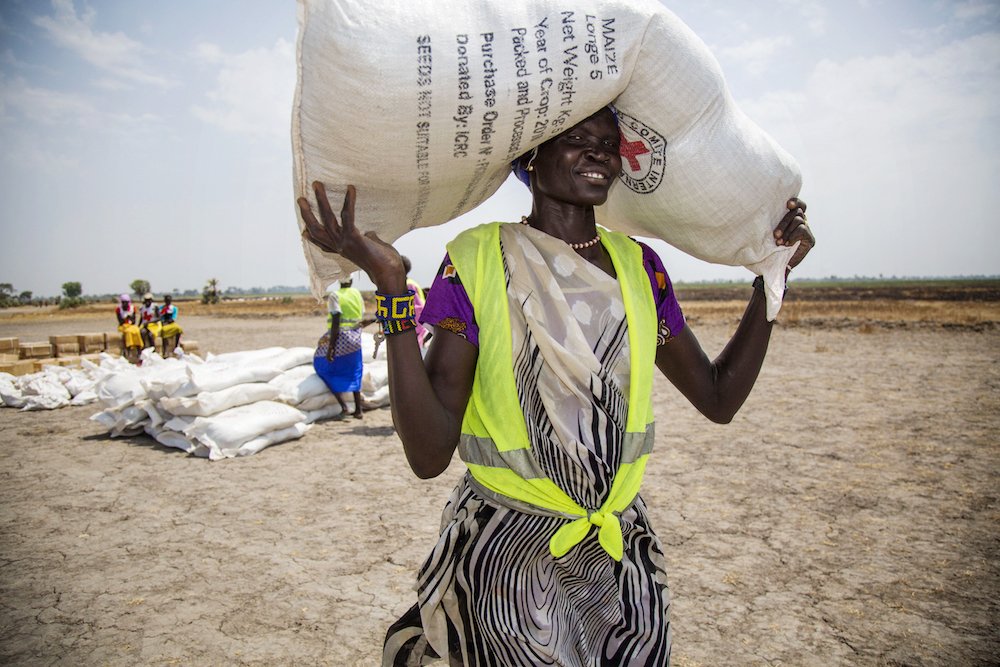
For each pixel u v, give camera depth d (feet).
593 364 4.72
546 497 4.74
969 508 14.93
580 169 4.89
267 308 210.59
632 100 5.04
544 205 5.14
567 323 4.72
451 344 4.76
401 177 4.82
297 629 9.90
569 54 4.46
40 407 29.09
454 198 5.37
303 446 21.26
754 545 12.92
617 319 4.94
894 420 24.77
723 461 19.16
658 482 17.12
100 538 13.53
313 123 4.50
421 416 4.42
